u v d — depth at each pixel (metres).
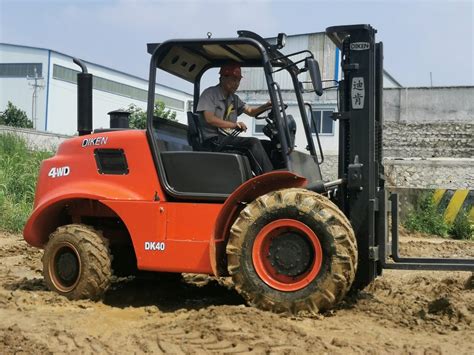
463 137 25.58
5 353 4.54
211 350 4.49
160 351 4.55
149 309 5.93
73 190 6.39
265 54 5.93
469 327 5.24
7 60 46.81
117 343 4.77
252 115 6.74
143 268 6.02
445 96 26.52
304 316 5.41
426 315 5.58
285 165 5.82
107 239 6.43
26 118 40.56
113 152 6.31
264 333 4.78
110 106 46.59
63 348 4.66
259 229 5.56
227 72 6.41
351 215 6.01
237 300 6.48
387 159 22.20
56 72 46.91
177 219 5.95
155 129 6.30
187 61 6.60
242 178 5.91
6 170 15.41
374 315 5.62
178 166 6.02
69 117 47.88
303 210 5.44
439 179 21.22
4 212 12.98
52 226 6.89
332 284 5.38
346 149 6.24
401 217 14.86
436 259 6.06
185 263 5.90
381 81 6.57
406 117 26.94
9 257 9.69
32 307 5.96
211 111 6.29
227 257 5.70
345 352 4.46
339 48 6.62
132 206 6.08
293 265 5.50
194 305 6.30
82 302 6.17
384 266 5.99
